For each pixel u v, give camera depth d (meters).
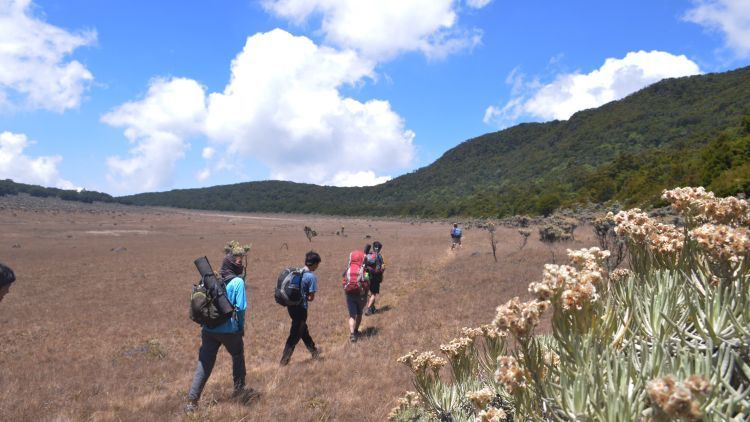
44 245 46.38
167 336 12.05
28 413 5.84
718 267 1.53
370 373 6.56
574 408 1.32
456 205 128.12
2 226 73.38
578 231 31.81
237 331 5.32
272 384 6.07
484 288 13.70
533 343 1.51
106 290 19.98
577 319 1.46
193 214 165.38
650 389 1.03
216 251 39.34
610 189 75.19
